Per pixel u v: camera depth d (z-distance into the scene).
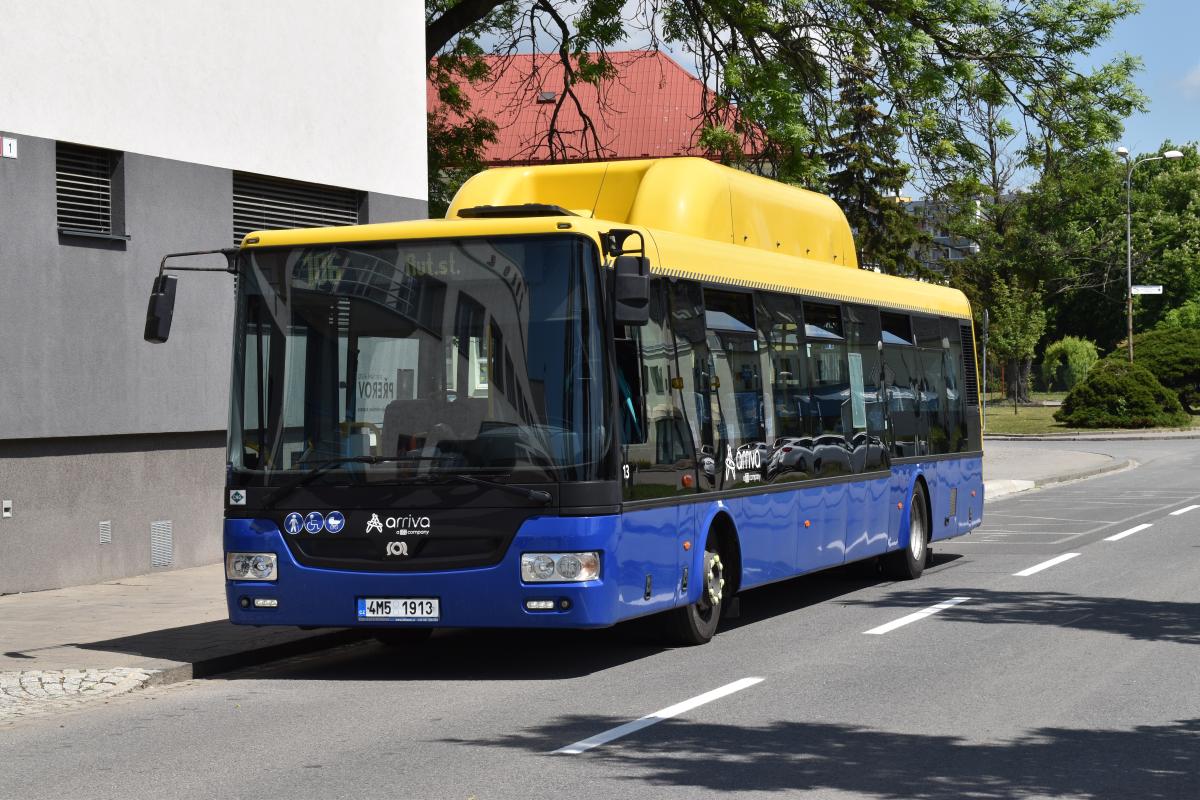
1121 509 26.64
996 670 10.56
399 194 21.11
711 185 13.17
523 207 10.82
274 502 10.59
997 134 28.64
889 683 10.06
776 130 25.67
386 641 12.57
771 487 12.98
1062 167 29.66
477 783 7.25
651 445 10.94
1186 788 7.12
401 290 10.58
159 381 17.25
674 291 11.55
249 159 18.59
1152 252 103.38
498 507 10.20
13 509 15.56
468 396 10.38
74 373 16.19
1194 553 19.00
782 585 16.27
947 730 8.49
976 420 18.98
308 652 12.10
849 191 59.31
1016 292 77.25
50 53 15.98
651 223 12.66
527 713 9.12
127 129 16.89
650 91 59.62
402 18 21.16
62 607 14.30
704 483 11.77
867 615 13.66
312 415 10.62
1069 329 107.44
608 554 10.27
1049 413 71.62
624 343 10.66
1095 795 6.99
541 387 10.30
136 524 17.06
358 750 8.08
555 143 29.25
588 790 7.09
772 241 14.24
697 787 7.14
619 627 12.98
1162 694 9.60
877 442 15.55
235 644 11.70
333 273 10.71
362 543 10.39
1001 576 16.78
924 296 17.52
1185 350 67.31
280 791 7.15
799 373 13.75
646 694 9.76
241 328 10.84
